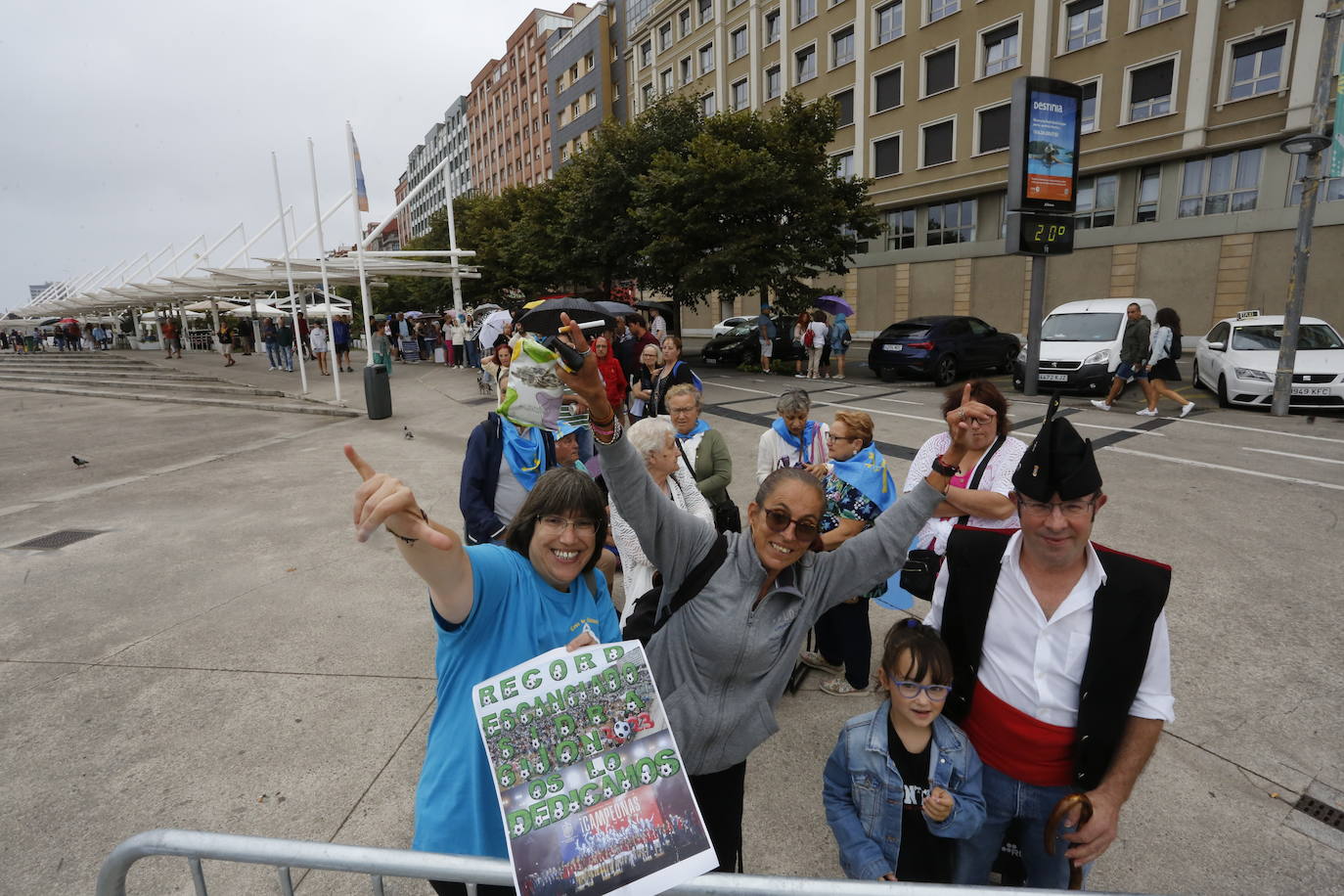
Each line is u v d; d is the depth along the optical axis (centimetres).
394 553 560
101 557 559
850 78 2873
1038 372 1233
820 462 391
